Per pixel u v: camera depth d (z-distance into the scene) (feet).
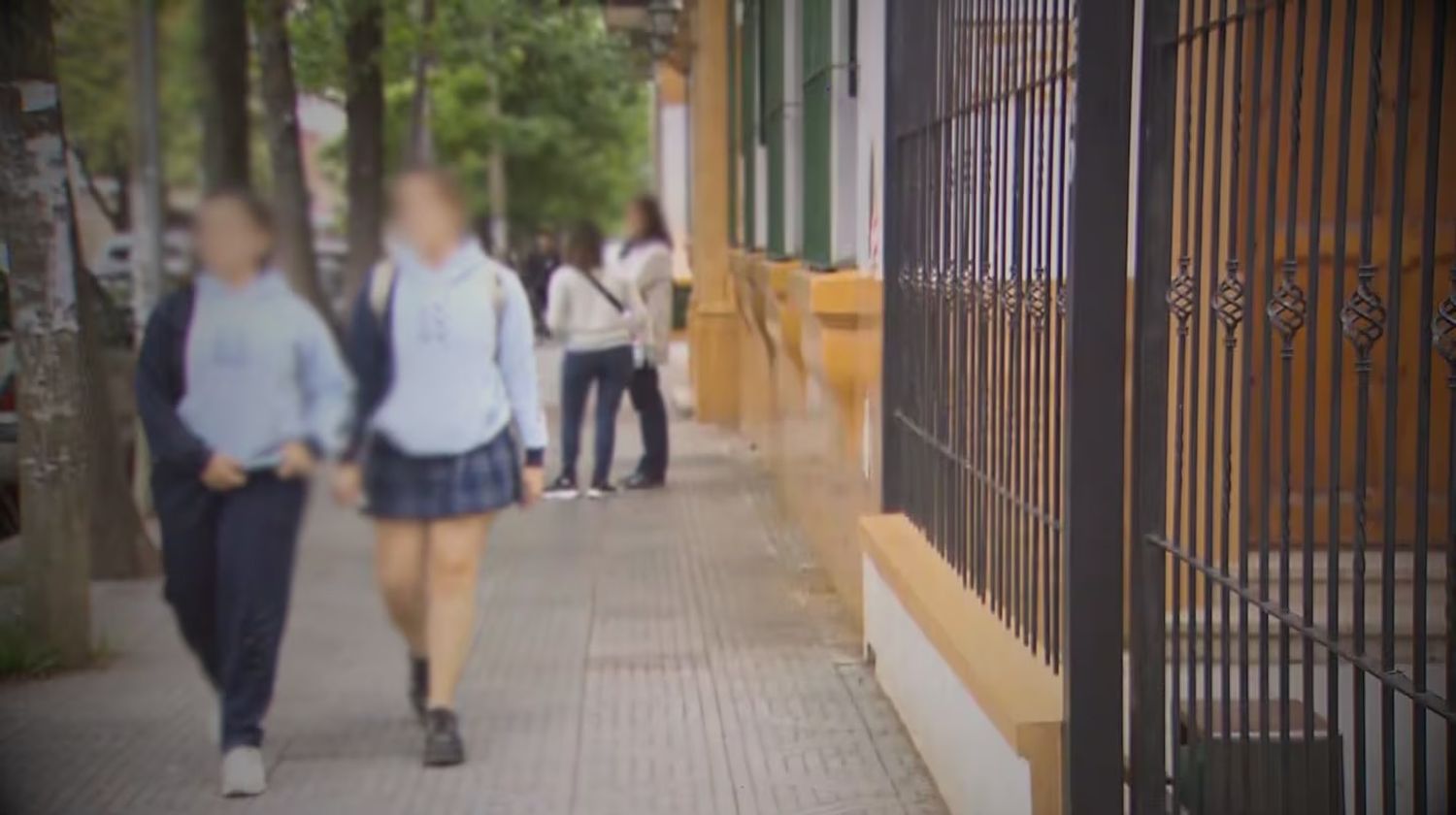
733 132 49.08
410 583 20.29
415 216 19.29
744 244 44.62
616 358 39.09
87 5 44.60
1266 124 16.02
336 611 28.25
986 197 17.30
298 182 62.75
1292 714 13.50
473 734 21.25
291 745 20.85
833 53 25.82
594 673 23.94
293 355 19.02
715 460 45.57
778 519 36.06
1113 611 13.47
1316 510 16.97
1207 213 15.52
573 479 39.40
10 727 21.72
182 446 18.52
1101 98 13.24
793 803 18.47
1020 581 16.16
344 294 70.08
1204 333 15.74
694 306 57.41
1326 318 16.56
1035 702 14.32
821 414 29.86
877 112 23.40
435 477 19.49
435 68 81.61
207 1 61.62
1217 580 11.90
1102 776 13.53
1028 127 15.84
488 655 25.08
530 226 146.61
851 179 25.98
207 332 18.63
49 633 24.31
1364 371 10.00
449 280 19.42
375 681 23.84
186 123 82.64
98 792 19.20
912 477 21.84
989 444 17.40
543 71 83.15
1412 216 16.31
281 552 19.03
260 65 64.28
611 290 38.86
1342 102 10.10
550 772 19.76
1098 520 13.44
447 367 19.39
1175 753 12.92
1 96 23.68
